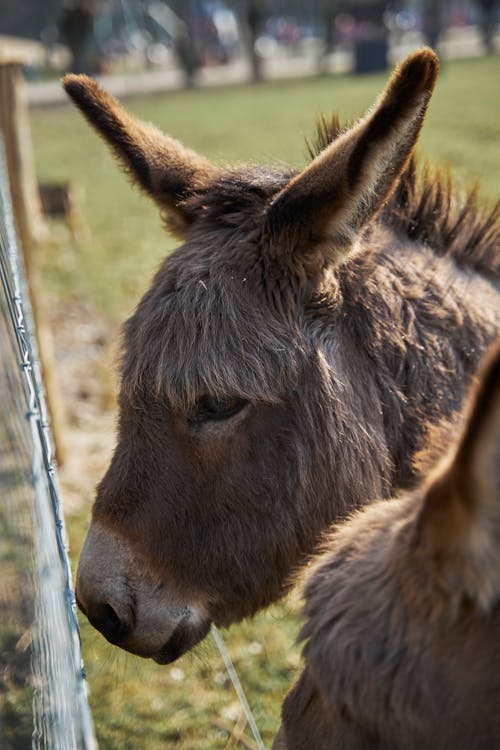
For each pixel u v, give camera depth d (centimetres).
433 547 183
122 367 283
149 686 478
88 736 171
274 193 293
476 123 1497
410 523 197
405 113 241
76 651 209
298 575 265
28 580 372
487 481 168
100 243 1427
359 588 201
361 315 289
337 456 278
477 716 184
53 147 2492
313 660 205
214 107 2838
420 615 188
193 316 268
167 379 266
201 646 328
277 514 277
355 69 3616
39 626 284
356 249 269
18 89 655
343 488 280
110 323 1047
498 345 165
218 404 268
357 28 4144
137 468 276
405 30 5478
